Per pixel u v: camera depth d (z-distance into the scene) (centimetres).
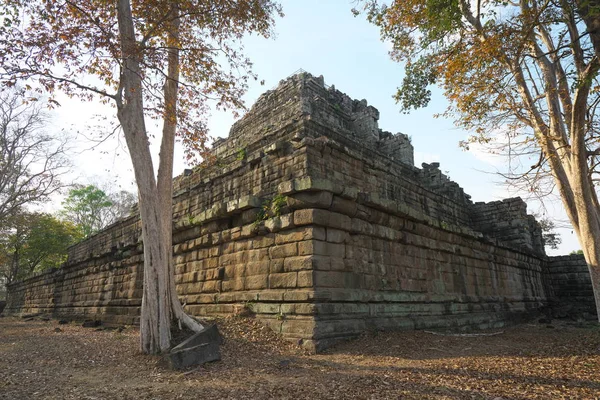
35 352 1134
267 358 925
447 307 1573
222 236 1411
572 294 2841
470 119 1217
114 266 2239
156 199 1032
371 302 1223
